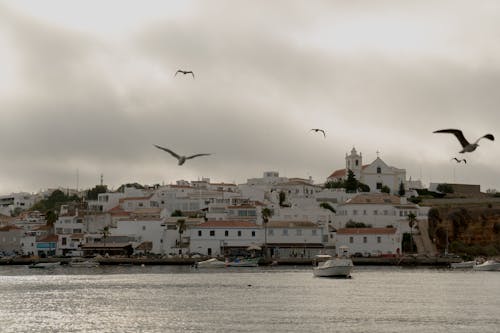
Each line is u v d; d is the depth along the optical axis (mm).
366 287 134000
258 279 154750
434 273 176250
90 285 141500
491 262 189250
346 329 84625
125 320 92375
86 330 85312
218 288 133250
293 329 84500
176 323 89562
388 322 89500
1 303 110312
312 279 154500
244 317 93875
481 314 96250
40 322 91312
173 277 162125
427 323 88875
